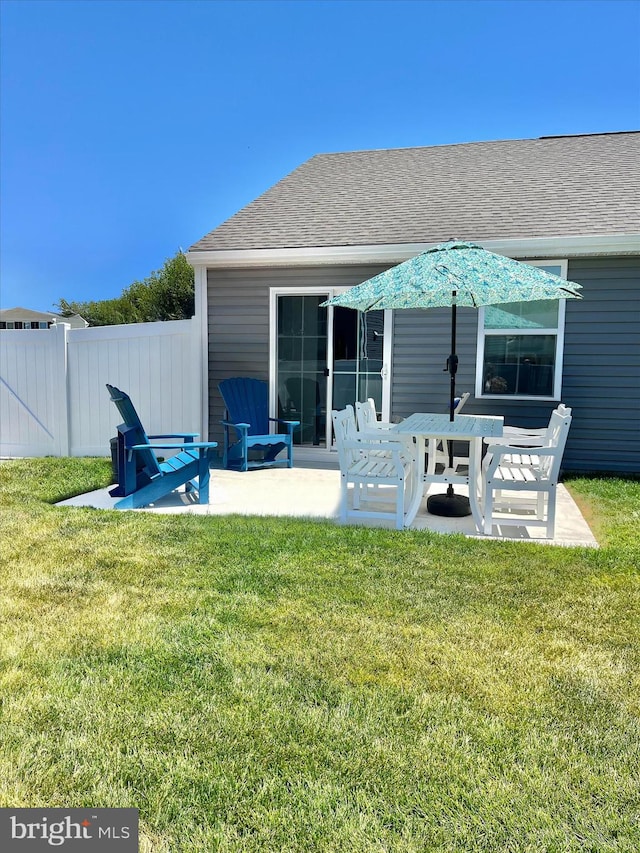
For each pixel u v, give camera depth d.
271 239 7.22
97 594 2.97
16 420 7.47
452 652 2.39
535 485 4.12
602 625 2.64
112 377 7.38
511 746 1.83
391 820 1.55
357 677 2.21
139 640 2.49
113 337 7.33
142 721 1.94
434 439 4.93
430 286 3.90
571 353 6.51
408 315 6.86
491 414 6.73
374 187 8.31
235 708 2.01
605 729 1.92
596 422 6.52
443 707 2.03
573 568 3.36
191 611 2.77
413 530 4.17
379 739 1.86
